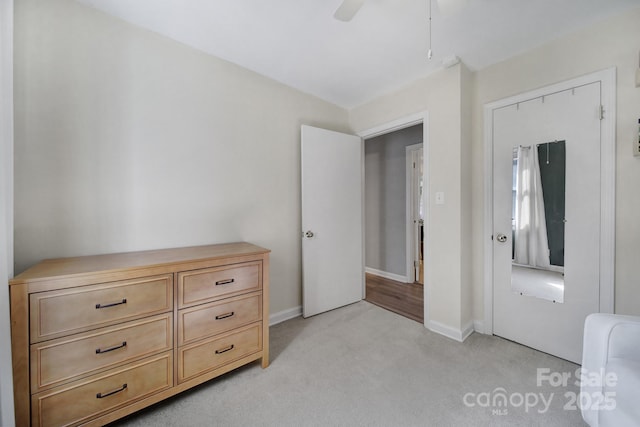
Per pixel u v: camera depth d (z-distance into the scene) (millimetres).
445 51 1932
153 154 1728
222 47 1892
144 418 1310
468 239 2164
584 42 1671
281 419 1300
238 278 1608
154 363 1328
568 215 1764
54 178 1411
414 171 3629
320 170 2609
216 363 1527
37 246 1374
